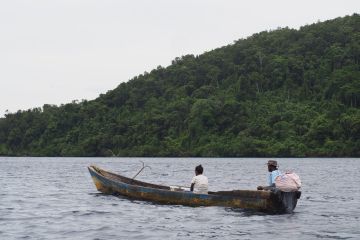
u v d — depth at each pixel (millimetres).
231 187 33281
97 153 154625
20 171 60719
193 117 147750
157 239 14219
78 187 32906
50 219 17891
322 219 18047
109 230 15648
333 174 51250
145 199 22938
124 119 169125
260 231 15547
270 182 19672
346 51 178875
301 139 129375
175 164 87250
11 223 16938
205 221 17469
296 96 162375
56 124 173625
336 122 130625
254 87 170375
